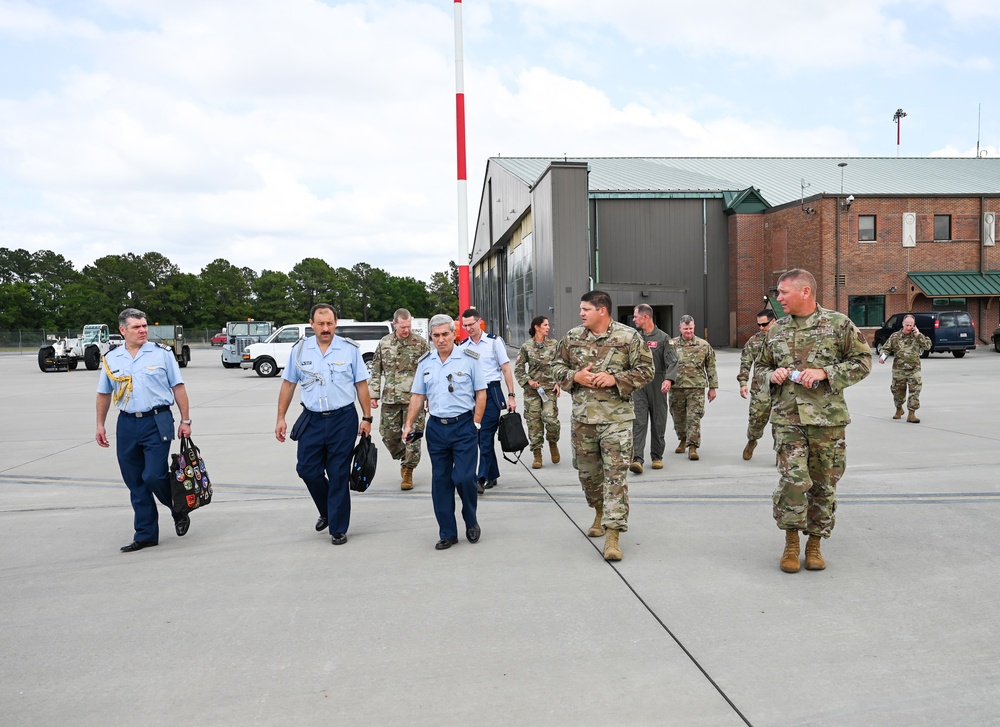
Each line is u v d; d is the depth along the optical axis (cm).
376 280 12375
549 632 361
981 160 4356
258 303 10144
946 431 974
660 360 761
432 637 359
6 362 4216
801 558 466
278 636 365
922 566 444
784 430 436
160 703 301
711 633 355
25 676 327
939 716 276
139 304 9519
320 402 524
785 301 439
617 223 3519
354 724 280
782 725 272
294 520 604
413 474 789
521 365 794
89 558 507
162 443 529
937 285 3134
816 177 3962
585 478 508
